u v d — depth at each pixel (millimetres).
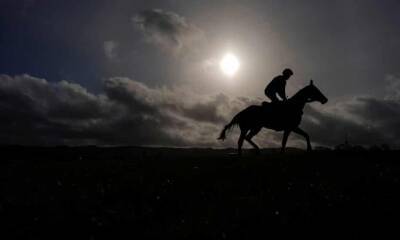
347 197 12555
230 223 10969
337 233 10117
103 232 10961
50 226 11398
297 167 16734
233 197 13250
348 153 19484
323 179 14805
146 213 12242
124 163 20297
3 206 12984
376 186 13656
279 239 9969
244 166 17250
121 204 13148
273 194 13281
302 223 10742
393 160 17641
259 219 11102
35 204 13188
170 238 10336
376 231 10133
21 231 11078
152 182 15500
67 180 16375
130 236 10656
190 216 11805
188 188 14500
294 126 20609
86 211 12516
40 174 17797
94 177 16766
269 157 19562
